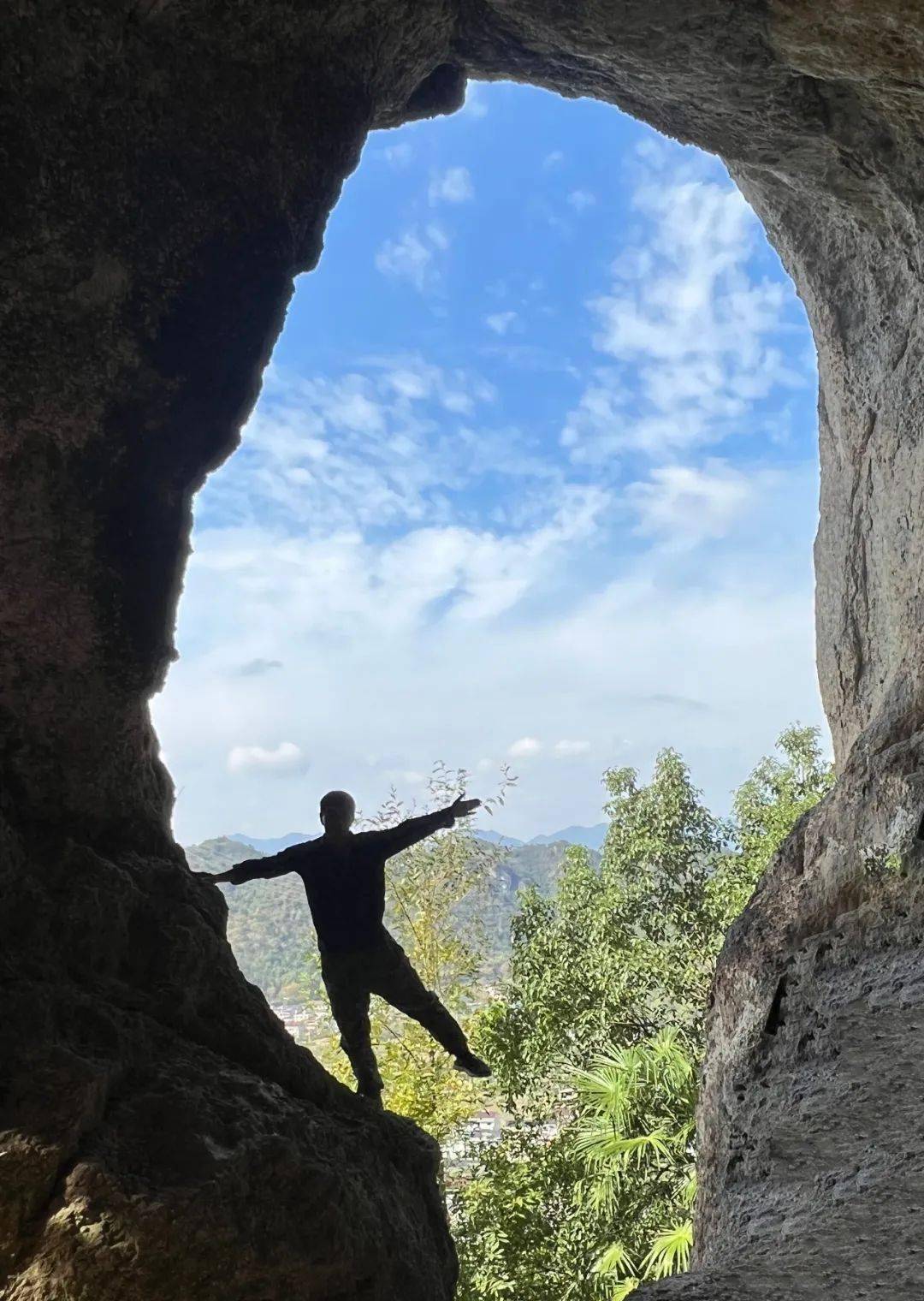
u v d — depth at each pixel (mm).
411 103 6312
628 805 15516
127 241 4312
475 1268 12461
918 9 4340
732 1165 4676
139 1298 2928
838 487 7902
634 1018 14094
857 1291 2951
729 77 5496
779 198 7547
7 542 4176
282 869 4887
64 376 4238
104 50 4137
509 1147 13477
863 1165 3705
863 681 7496
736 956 5730
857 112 5656
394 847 4941
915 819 4961
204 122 4516
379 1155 4039
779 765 15984
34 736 4184
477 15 5645
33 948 3678
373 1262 3488
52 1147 3025
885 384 6891
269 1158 3334
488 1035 13672
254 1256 3137
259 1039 4102
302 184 4953
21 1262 2908
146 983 3977
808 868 5598
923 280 6207
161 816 4742
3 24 3857
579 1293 11875
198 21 4406
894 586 6785
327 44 4922
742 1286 3115
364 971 4859
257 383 4824
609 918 14688
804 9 4695
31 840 3994
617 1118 12086
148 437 4477
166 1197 3045
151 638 4488
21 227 4047
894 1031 4367
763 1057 5031
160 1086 3434
